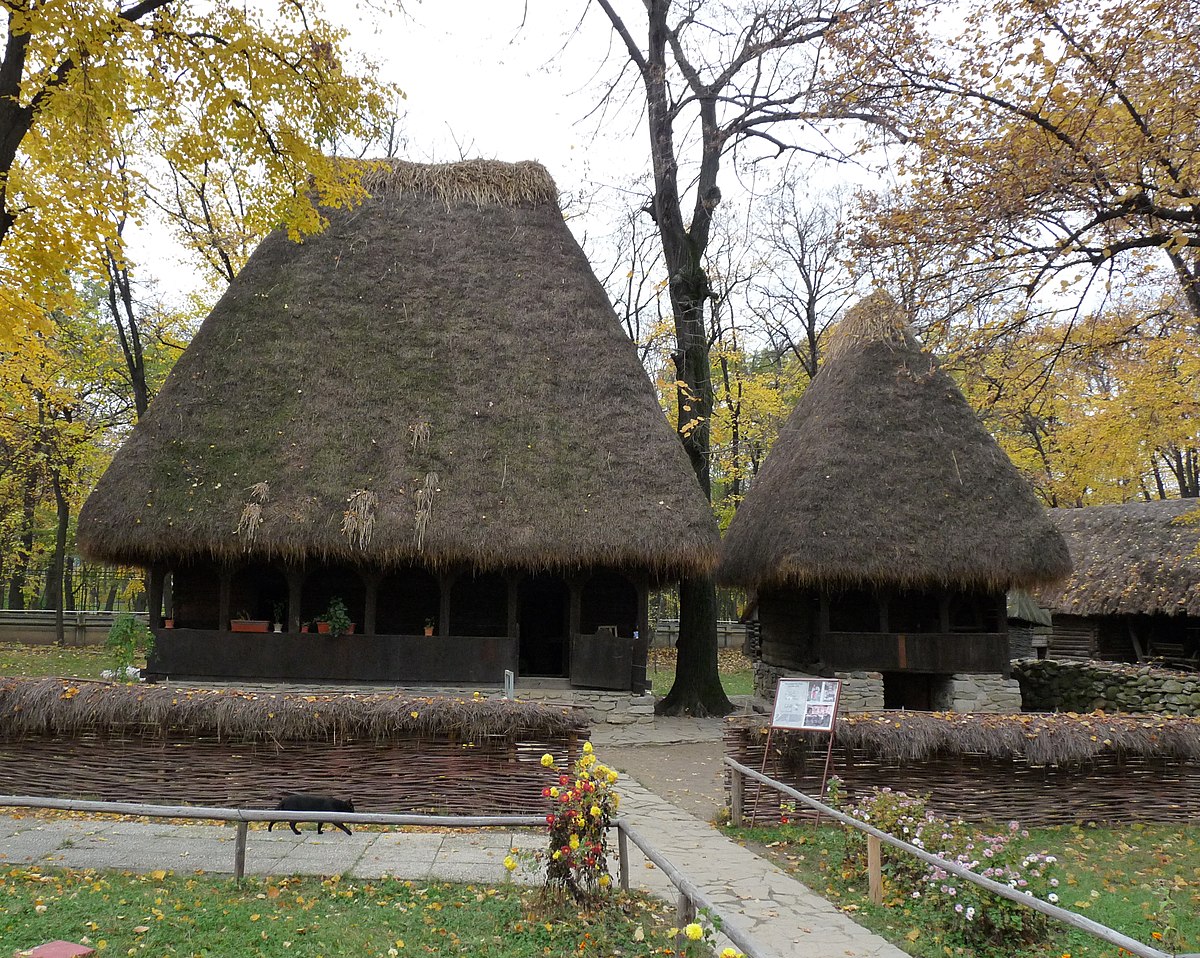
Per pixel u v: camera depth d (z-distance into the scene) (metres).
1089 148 8.60
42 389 22.47
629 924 5.39
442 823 5.65
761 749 8.63
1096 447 14.50
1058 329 11.62
